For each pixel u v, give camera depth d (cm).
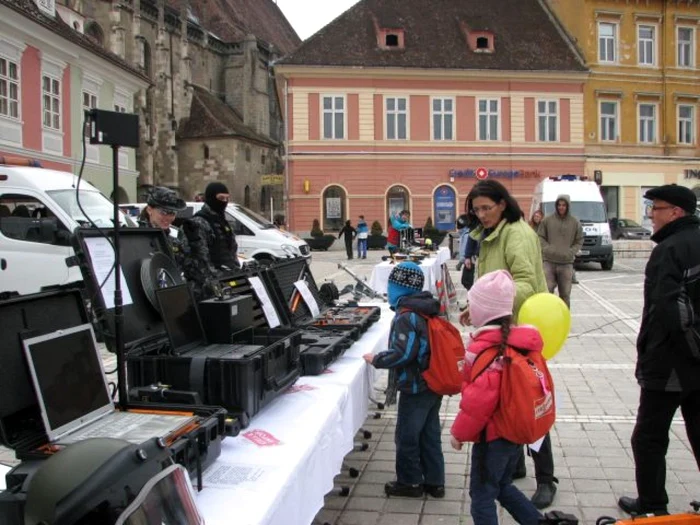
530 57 3909
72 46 2491
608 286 1794
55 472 166
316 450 297
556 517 351
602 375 802
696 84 4141
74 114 2584
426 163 3803
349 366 426
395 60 3759
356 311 591
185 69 4975
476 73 3788
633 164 4031
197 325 345
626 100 4044
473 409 332
